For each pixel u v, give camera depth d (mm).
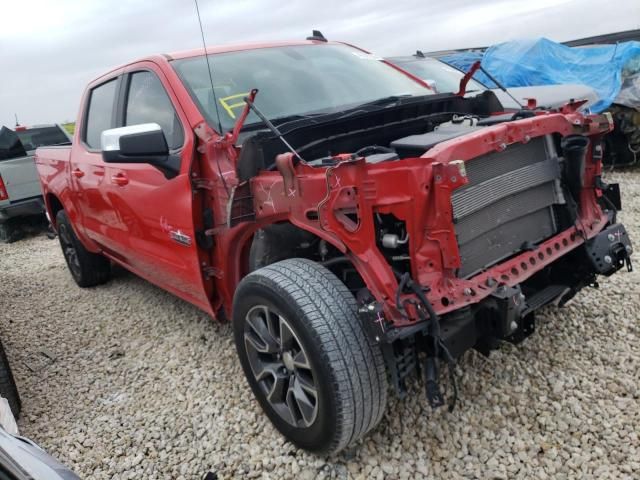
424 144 2449
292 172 2514
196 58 3652
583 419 2625
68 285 6102
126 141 2982
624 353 3094
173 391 3434
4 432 2016
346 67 3934
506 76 9281
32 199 9469
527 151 2830
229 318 3387
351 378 2270
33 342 4551
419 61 7684
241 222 2787
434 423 2719
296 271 2508
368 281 2291
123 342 4277
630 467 2312
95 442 3045
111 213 4207
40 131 11352
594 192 3100
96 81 4719
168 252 3582
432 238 2262
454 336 2258
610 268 2973
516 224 2832
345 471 2514
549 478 2330
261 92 3445
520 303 2359
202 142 3094
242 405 3150
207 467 2711
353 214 2371
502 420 2689
